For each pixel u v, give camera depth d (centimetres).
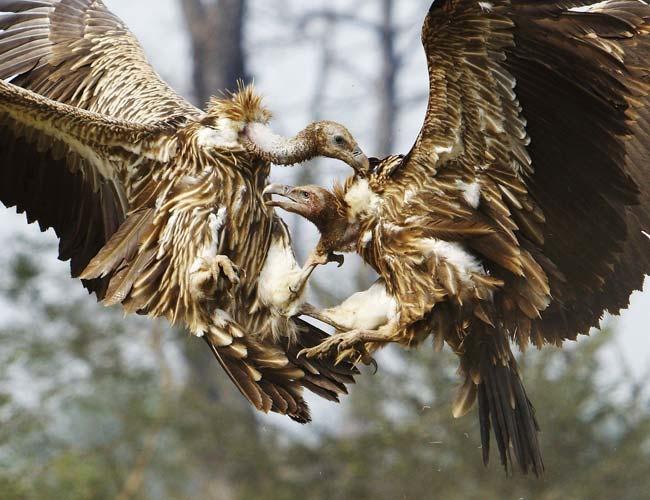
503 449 1112
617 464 2370
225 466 2594
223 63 4281
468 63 1058
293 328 1148
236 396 3019
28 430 2084
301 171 2756
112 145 1147
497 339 1127
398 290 1141
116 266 1132
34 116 1134
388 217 1145
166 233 1130
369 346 1149
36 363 2444
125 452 2500
